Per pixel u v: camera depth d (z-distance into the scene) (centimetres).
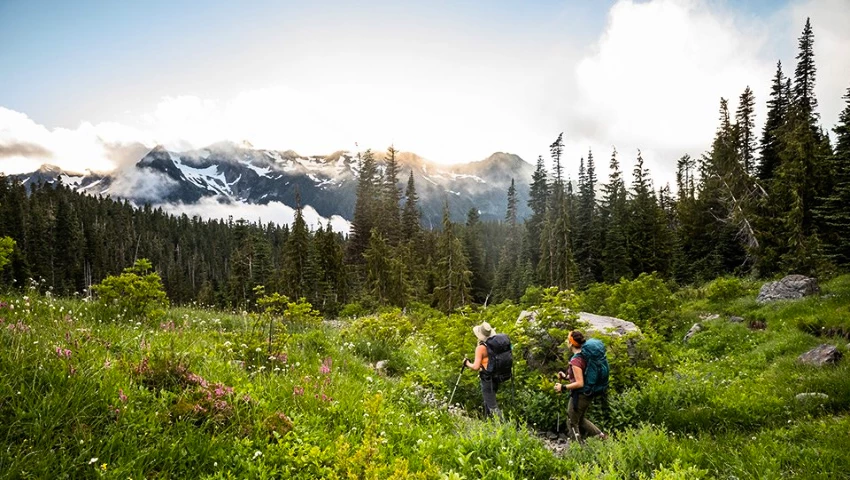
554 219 5919
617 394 741
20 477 289
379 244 4956
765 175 3850
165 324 829
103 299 874
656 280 1992
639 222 4547
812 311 1434
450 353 909
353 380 722
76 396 376
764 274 2973
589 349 629
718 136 3772
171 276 10262
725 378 959
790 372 884
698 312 2070
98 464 320
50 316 632
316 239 5184
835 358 907
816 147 2842
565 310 917
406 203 7619
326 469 377
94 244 9194
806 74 3591
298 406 513
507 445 489
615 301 2005
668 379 779
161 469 342
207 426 409
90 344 520
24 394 358
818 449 480
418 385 748
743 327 1478
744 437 570
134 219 15262
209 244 15962
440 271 4988
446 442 505
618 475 436
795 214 2597
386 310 2375
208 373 542
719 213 4041
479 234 9531
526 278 5775
